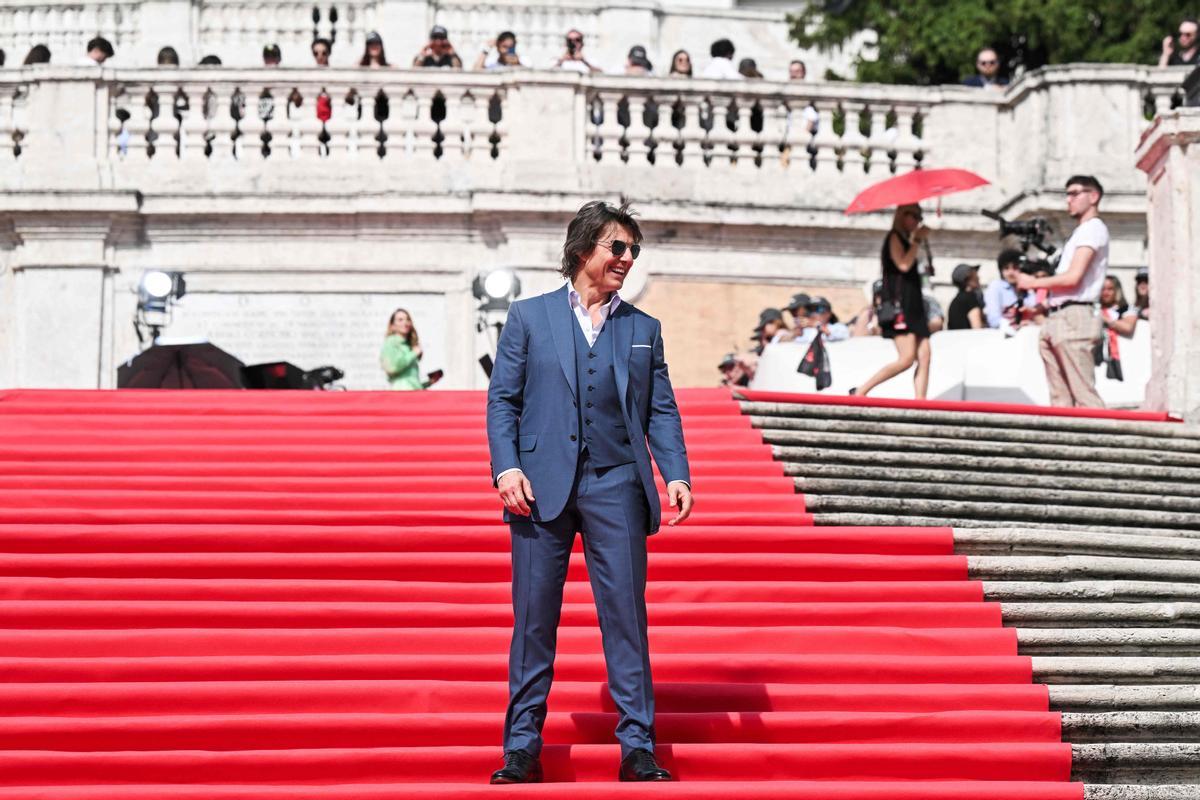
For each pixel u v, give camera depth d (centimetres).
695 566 863
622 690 685
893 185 1350
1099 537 916
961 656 794
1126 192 1848
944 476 1023
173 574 857
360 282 1841
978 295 1614
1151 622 837
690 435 1071
